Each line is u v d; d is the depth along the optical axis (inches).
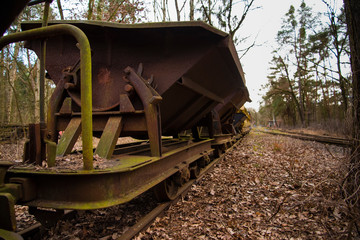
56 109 150.5
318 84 1606.8
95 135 177.5
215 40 155.2
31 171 91.4
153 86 159.8
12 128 451.2
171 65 159.3
